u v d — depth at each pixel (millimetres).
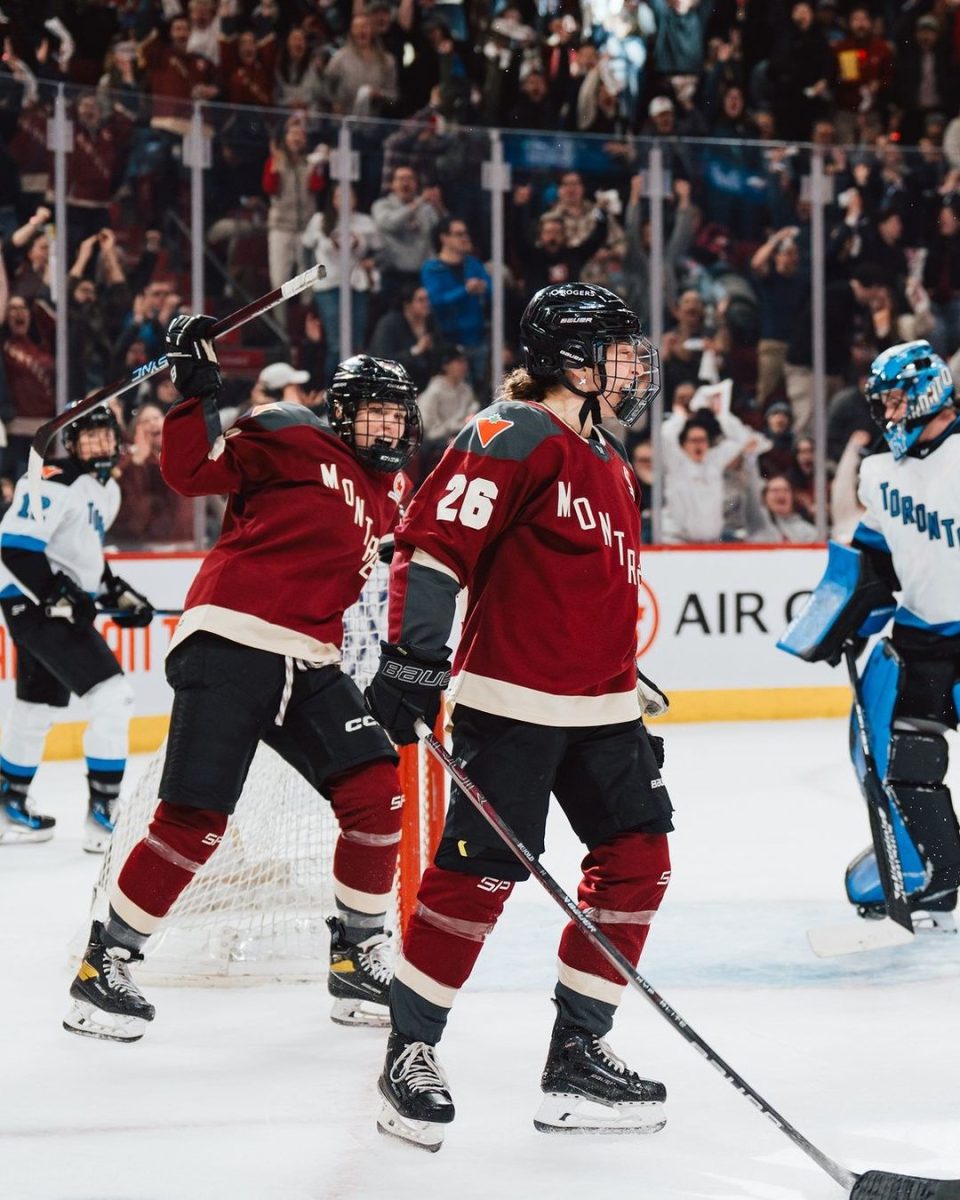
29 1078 6121
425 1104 5320
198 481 6598
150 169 17672
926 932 8484
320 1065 6293
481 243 19234
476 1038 6645
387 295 18859
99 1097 5891
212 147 18000
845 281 20125
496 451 5293
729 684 17797
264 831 7887
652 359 5590
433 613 5238
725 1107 5773
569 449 5410
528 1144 5395
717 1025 6852
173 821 6590
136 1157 5266
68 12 19812
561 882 9688
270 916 7785
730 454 19656
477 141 19062
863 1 23859
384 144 18703
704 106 22891
